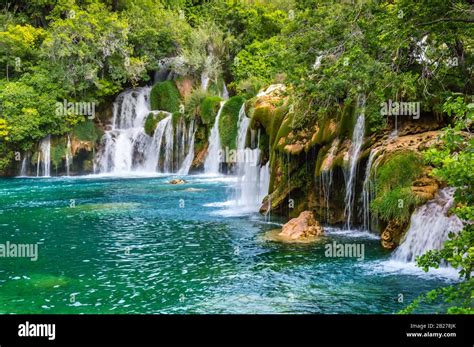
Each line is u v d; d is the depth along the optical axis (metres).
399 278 9.10
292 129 14.95
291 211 15.18
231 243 12.14
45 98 32.72
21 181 28.73
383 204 10.80
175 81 38.19
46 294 8.81
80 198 20.80
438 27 9.05
